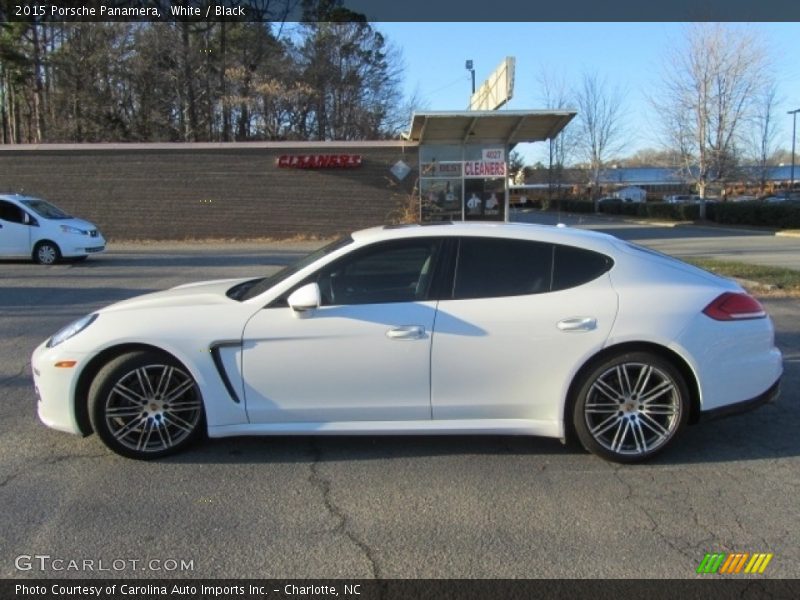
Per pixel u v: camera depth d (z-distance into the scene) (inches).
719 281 172.7
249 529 132.3
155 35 1413.6
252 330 160.9
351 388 161.8
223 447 174.1
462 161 949.8
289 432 162.9
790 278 459.8
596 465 163.8
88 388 165.0
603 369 161.0
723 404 164.7
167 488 150.5
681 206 1571.1
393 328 159.9
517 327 160.2
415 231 169.3
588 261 166.9
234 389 161.8
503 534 130.6
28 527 132.5
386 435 177.9
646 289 164.7
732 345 163.9
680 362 163.8
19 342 297.4
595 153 2198.6
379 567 119.2
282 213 965.8
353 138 1831.9
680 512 139.7
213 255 730.2
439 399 162.6
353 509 140.9
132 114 1515.7
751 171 1988.2
